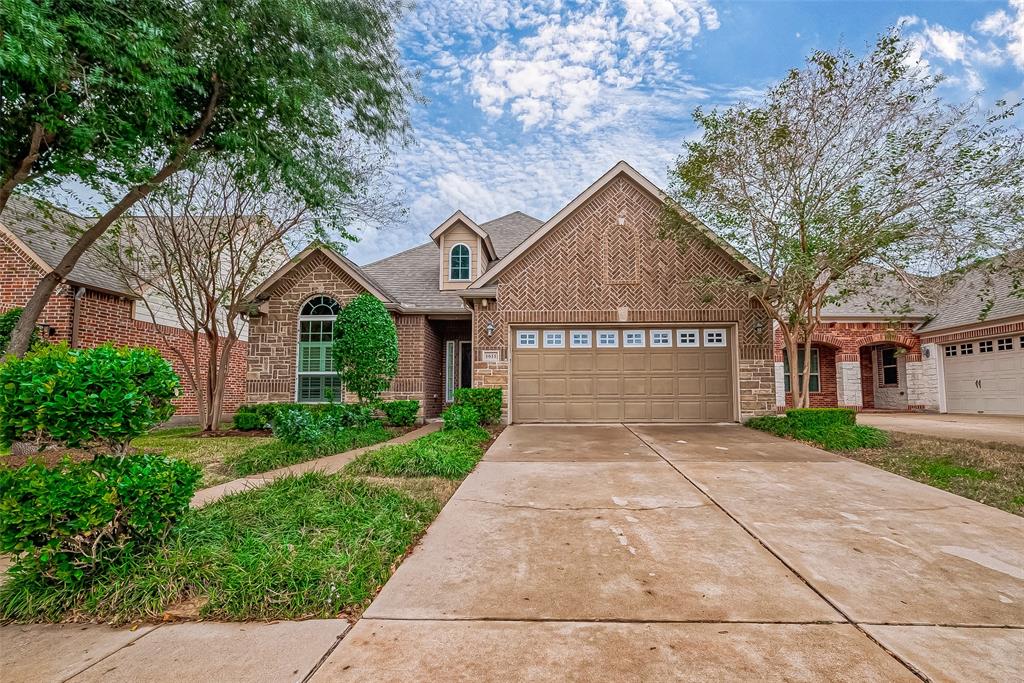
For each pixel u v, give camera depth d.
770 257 9.56
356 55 9.50
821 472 6.41
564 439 9.34
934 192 8.26
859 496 5.27
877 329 17.38
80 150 6.99
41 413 3.02
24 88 6.38
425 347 14.15
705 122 9.45
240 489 5.65
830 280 9.30
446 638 2.62
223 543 3.70
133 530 3.36
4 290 11.54
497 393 11.32
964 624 2.75
